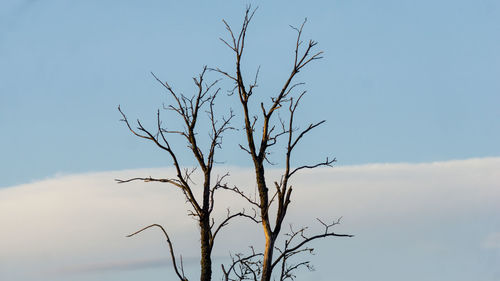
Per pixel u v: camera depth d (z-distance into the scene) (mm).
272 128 57375
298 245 56844
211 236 58094
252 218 57750
